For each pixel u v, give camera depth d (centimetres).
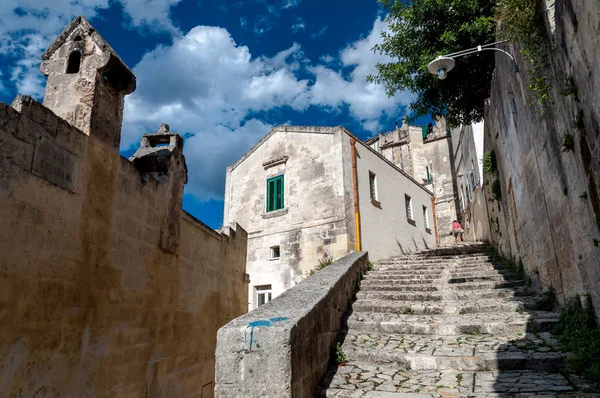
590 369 395
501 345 506
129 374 555
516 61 633
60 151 457
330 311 548
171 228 694
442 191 2770
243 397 338
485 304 668
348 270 796
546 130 541
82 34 558
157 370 626
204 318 817
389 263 1217
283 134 1539
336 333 575
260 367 342
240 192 1661
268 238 1473
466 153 1969
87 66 540
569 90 402
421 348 521
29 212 408
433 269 1012
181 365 705
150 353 610
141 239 605
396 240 1566
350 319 645
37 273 413
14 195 391
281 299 494
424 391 403
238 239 1063
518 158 752
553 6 435
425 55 1128
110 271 529
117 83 575
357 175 1396
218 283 905
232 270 1003
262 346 346
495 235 1255
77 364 459
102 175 529
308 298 495
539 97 523
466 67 1166
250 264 1505
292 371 344
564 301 574
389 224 1538
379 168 1568
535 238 705
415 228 1761
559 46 423
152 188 645
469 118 1345
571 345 460
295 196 1434
